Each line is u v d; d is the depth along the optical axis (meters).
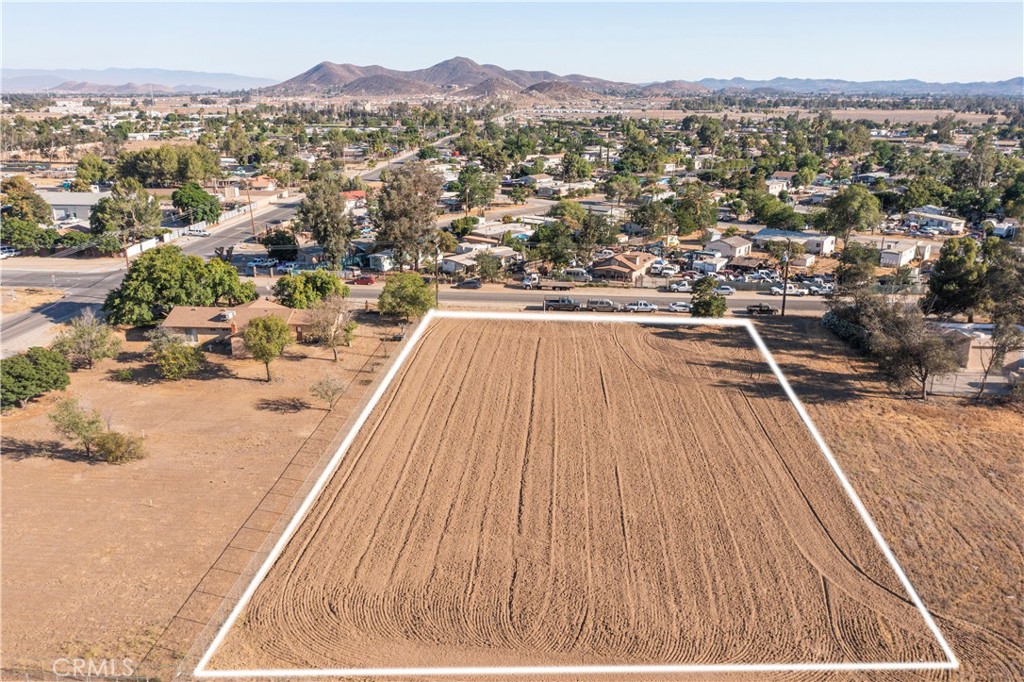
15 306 66.69
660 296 74.31
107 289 73.38
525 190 142.88
